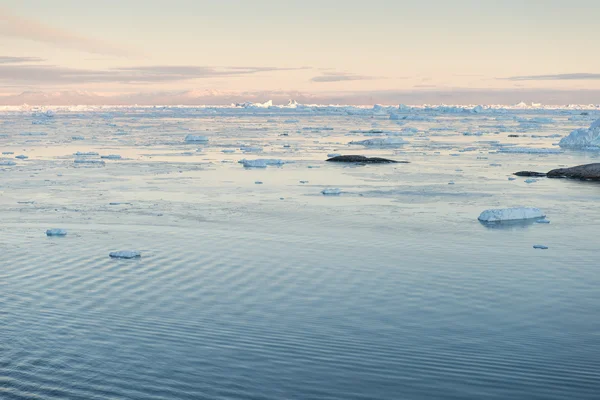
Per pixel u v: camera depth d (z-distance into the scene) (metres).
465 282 18.95
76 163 52.06
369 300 17.41
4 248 22.80
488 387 12.59
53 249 22.62
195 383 12.72
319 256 21.72
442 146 71.81
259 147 67.88
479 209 30.39
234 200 33.06
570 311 16.66
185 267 20.39
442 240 24.05
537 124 134.75
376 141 73.94
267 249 22.62
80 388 12.50
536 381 12.84
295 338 14.87
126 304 17.00
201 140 79.94
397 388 12.56
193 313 16.39
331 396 12.27
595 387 12.59
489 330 15.39
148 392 12.37
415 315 16.34
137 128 116.88
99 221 27.64
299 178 42.09
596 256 21.80
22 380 12.77
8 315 16.12
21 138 85.81
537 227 26.33
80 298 17.45
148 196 34.53
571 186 37.56
